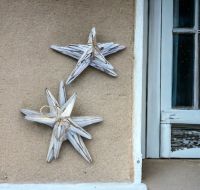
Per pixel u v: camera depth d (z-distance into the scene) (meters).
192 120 1.30
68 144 1.13
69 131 1.10
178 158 1.31
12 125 1.12
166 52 1.31
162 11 1.31
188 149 1.31
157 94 1.31
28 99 1.12
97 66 1.12
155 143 1.31
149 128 1.31
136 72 1.13
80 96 1.13
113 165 1.14
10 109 1.12
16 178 1.12
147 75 1.31
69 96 1.13
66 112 1.10
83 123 1.11
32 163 1.12
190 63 1.31
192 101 1.31
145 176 1.17
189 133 1.31
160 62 1.31
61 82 1.12
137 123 1.13
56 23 1.13
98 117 1.12
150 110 1.31
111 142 1.14
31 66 1.12
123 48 1.13
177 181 1.16
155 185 1.13
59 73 1.13
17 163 1.12
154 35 1.31
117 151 1.14
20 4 1.12
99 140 1.13
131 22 1.14
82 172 1.13
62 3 1.13
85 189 1.10
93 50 1.11
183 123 1.30
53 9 1.13
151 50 1.31
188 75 1.31
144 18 1.30
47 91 1.10
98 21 1.14
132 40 1.14
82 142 1.12
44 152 1.13
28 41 1.12
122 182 1.13
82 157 1.13
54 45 1.12
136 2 1.13
